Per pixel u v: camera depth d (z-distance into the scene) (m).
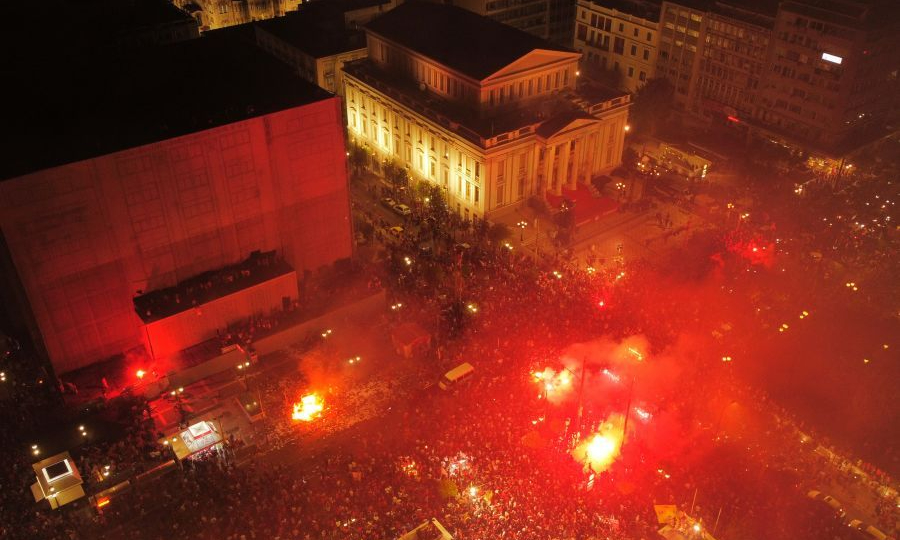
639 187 125.56
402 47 123.31
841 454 72.44
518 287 94.94
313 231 94.25
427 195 119.19
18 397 79.25
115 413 76.88
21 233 72.25
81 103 85.75
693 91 144.50
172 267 84.25
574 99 119.62
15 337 88.00
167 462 70.50
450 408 76.12
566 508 64.00
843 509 66.62
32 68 96.44
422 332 86.81
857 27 114.31
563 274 99.31
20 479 69.12
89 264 77.81
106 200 76.06
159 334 81.62
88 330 81.06
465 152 111.00
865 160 126.00
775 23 125.50
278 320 89.25
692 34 140.00
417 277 98.19
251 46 103.38
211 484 68.12
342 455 72.38
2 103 85.00
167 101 86.62
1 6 116.12
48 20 119.06
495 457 69.44
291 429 76.38
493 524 62.88
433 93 120.94
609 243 110.69
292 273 89.31
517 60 110.88
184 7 167.12
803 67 123.94
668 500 66.12
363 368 84.94
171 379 80.88
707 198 121.69
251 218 87.62
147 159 76.81
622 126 125.00
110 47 119.44
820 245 104.12
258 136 83.25
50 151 74.56
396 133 126.88
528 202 117.38
